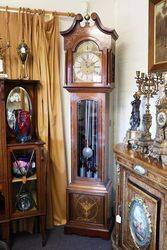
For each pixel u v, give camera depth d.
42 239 2.47
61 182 2.80
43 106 2.67
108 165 2.74
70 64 2.45
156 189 1.60
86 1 2.78
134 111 2.08
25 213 2.43
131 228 1.90
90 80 2.45
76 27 2.39
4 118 2.28
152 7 2.14
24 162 2.44
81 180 2.59
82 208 2.58
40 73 2.64
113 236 2.19
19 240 2.56
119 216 2.08
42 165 2.45
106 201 2.52
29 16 2.56
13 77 2.58
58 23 2.69
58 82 2.73
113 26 2.90
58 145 2.77
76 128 2.56
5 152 2.30
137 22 2.46
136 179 1.82
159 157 1.64
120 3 2.77
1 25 2.50
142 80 1.99
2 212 2.39
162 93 2.04
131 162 1.80
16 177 2.43
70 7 2.76
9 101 2.51
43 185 2.46
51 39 2.67
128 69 2.65
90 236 2.58
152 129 2.20
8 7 2.52
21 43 2.48
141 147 1.87
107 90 2.43
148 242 1.68
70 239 2.56
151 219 1.65
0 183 2.32
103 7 2.85
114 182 2.89
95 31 2.36
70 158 2.83
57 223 2.83
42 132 2.69
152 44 2.16
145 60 2.35
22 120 2.46
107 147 2.61
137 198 1.81
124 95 2.75
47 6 2.68
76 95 2.51
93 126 2.55
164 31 2.01
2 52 2.49
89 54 2.43
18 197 2.46
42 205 2.47
